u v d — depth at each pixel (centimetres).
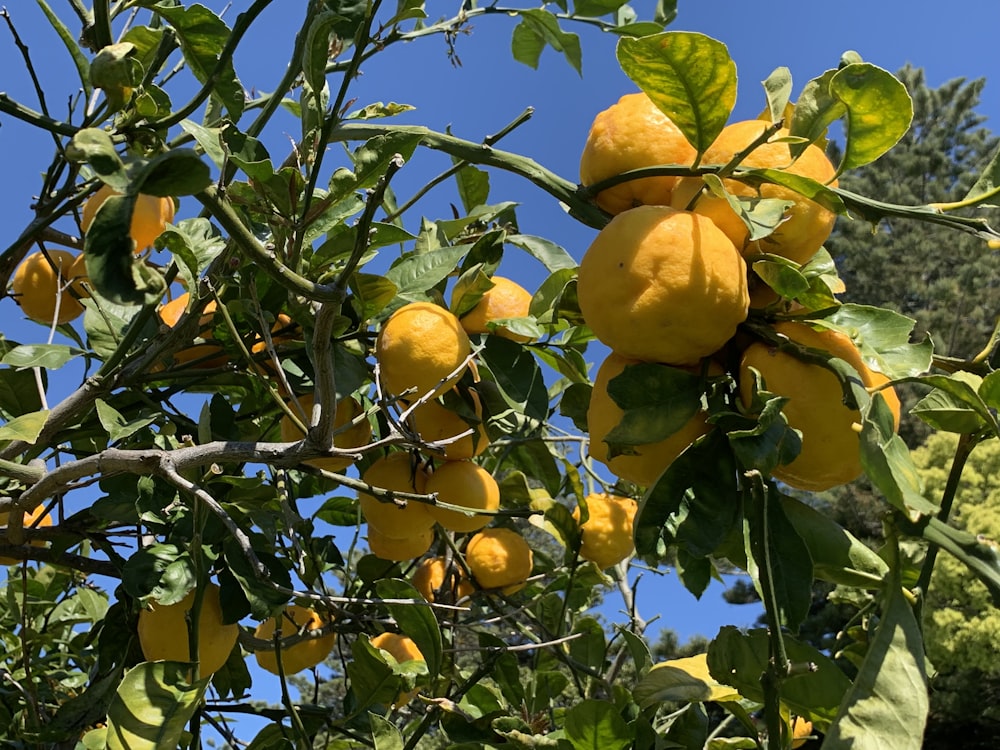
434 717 79
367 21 52
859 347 56
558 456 101
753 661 61
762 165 57
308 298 51
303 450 58
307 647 90
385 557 91
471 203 97
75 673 109
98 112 70
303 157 59
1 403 84
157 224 79
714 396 55
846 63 58
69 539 79
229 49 58
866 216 59
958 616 421
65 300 86
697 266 52
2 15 66
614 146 61
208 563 68
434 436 76
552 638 99
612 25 107
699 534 53
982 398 54
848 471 54
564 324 78
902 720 49
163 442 76
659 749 72
